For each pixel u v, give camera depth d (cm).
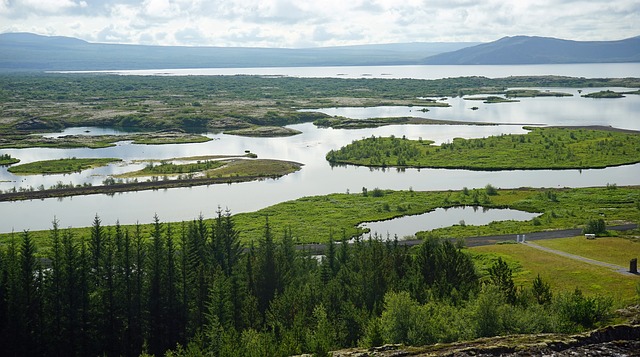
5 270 9962
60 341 9888
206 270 10912
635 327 6388
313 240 15588
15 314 9594
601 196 19450
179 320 10462
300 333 8062
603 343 6078
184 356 8175
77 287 10056
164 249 11231
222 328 8431
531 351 5912
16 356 9544
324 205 19325
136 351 10225
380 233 16275
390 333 7438
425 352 6284
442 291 9400
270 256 11062
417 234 15838
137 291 10438
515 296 8906
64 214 18688
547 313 7781
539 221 16562
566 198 19450
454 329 7300
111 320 10225
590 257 12781
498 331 7175
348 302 9206
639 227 15300
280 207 19125
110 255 10581
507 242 14438
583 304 7481
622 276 11219
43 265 13062
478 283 10075
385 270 10431
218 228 12619
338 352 6862
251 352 7431
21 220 18012
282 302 9606
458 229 16250
